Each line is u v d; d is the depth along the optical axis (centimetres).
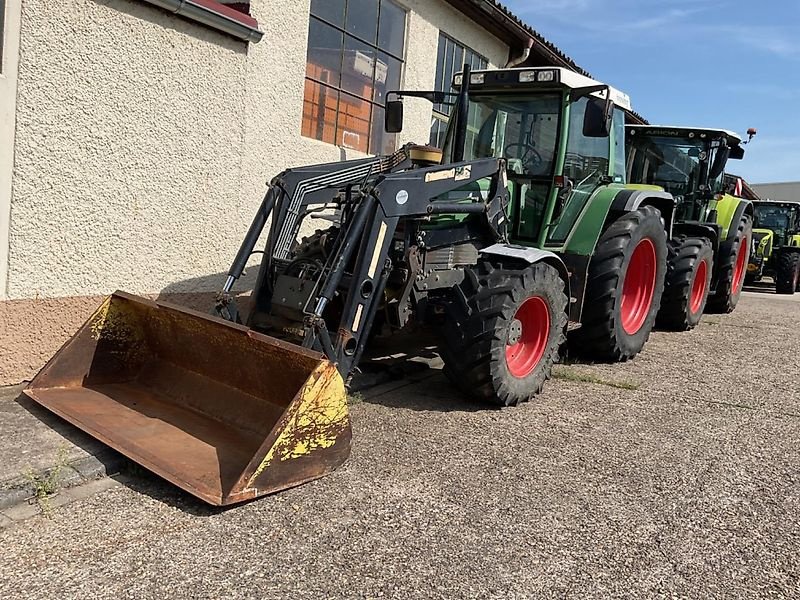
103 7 440
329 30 663
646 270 639
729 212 1000
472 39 895
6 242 412
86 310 461
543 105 534
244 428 356
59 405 372
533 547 279
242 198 568
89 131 444
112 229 468
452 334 433
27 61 405
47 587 236
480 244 506
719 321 927
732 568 271
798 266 1473
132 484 317
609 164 625
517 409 457
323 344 372
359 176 479
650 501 327
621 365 609
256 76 566
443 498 318
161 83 485
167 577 245
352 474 338
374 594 241
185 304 529
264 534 277
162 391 404
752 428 442
